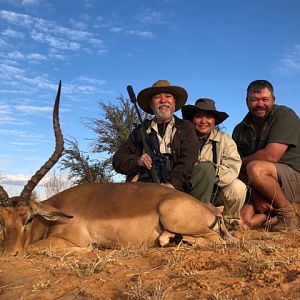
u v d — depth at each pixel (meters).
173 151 2.20
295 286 1.12
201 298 1.10
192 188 2.29
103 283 1.28
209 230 1.88
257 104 2.43
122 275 1.33
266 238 1.91
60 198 1.99
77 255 1.67
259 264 1.30
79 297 1.20
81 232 1.88
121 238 1.86
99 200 1.93
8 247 1.70
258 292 1.11
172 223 1.82
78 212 1.91
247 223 2.48
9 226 1.74
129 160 2.25
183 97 2.37
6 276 1.41
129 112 4.62
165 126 2.29
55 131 1.89
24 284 1.33
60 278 1.35
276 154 2.40
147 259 1.50
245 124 2.58
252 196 2.53
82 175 4.34
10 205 1.78
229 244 1.69
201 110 2.41
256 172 2.38
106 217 1.87
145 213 1.85
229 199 2.38
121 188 1.96
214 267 1.35
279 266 1.28
